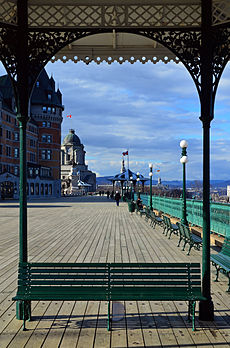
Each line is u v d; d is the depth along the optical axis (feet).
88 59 26.03
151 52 25.81
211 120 18.31
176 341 15.80
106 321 18.19
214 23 18.11
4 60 18.35
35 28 18.53
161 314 19.22
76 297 17.03
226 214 37.14
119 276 17.58
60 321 18.20
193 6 18.78
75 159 507.71
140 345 15.42
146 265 17.70
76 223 66.64
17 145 218.18
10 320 18.37
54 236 48.57
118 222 68.59
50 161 258.98
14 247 39.47
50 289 17.48
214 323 17.85
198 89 18.40
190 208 53.36
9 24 18.15
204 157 18.35
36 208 115.44
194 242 34.47
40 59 18.71
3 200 182.60
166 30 18.53
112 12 18.88
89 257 33.53
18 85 18.43
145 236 48.62
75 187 396.57
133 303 21.15
